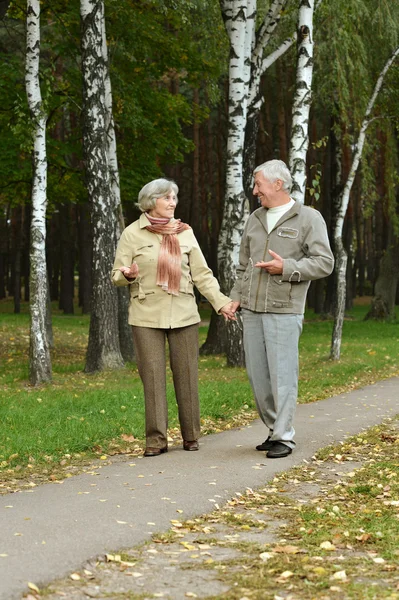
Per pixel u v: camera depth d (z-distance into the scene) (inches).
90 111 558.6
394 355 701.9
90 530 171.0
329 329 1053.8
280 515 190.9
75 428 302.7
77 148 754.8
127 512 186.9
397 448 278.2
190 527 177.8
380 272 1240.8
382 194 1376.7
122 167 781.3
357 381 513.0
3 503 196.2
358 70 703.1
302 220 255.6
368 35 733.9
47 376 508.7
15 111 515.5
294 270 250.5
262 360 261.7
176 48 748.0
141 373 262.1
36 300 510.6
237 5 583.8
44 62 823.7
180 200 1499.8
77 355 729.6
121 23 710.5
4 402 388.5
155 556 157.1
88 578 143.5
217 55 783.7
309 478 229.9
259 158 1301.7
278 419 257.9
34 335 509.0
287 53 857.5
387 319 1225.4
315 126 1278.3
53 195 771.4
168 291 257.8
